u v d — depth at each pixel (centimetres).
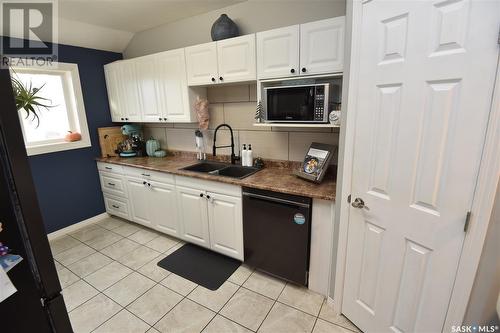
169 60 259
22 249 69
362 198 144
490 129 92
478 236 100
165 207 271
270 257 207
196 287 206
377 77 126
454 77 99
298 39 186
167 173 257
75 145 305
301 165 217
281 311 181
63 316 82
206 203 236
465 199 102
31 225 71
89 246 272
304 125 192
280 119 203
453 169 104
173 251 260
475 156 97
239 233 221
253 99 253
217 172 249
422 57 108
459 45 97
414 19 108
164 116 281
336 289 174
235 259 242
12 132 66
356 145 142
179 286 208
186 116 265
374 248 143
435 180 111
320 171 192
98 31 288
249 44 208
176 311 183
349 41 138
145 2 227
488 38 89
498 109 89
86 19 259
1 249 65
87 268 234
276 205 191
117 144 335
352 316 166
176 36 284
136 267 234
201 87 271
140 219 303
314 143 213
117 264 239
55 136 300
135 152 329
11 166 66
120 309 186
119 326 172
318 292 194
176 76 258
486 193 96
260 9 227
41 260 74
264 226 202
